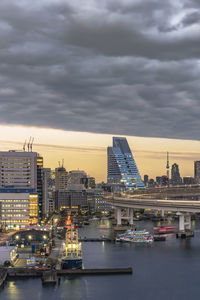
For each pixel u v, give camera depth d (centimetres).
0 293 19912
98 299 19275
